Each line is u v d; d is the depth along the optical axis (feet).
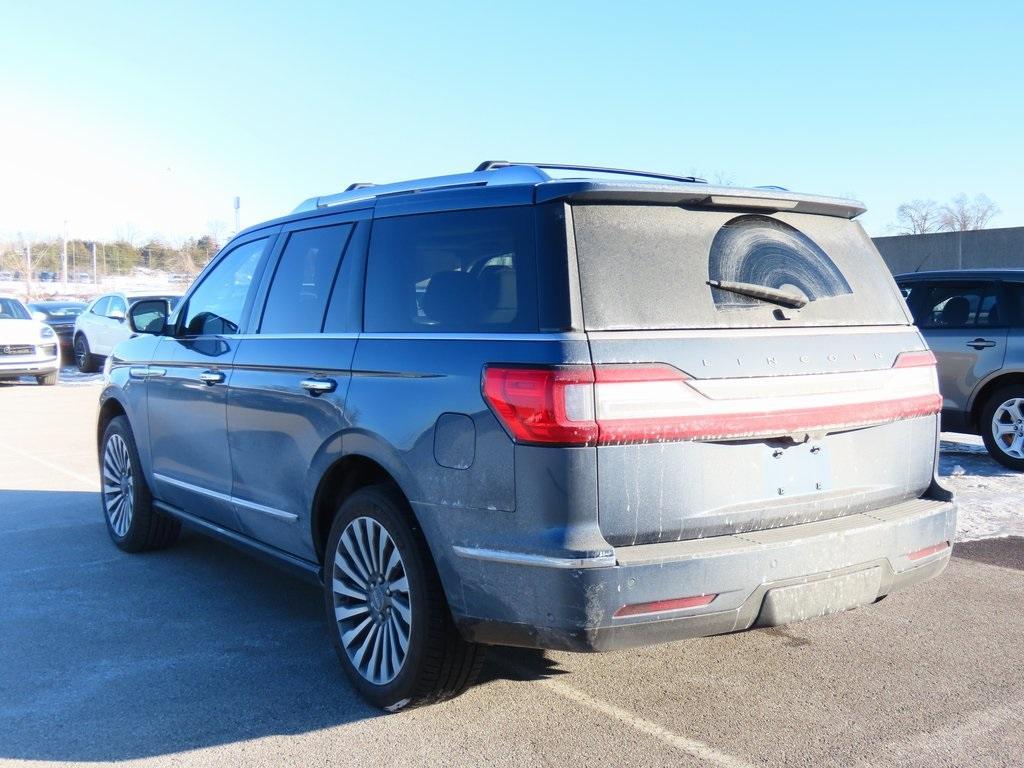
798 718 12.61
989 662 14.56
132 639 15.76
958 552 20.81
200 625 16.47
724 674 14.15
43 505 26.17
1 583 18.93
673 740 11.98
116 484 21.68
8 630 16.19
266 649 15.33
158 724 12.59
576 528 10.61
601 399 10.64
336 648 13.74
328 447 13.78
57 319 80.28
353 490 14.25
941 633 15.85
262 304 16.34
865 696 13.32
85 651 15.21
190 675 14.23
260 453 15.64
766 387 11.62
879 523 12.43
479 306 11.98
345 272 14.40
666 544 11.09
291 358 14.83
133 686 13.82
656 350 11.01
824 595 11.86
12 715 12.87
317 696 13.47
